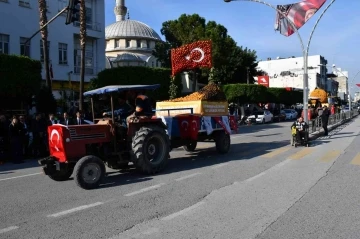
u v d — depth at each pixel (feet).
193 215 19.11
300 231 16.44
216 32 143.33
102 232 16.78
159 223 17.90
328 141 56.75
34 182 29.55
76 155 27.66
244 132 80.64
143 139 30.22
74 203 22.27
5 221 18.92
